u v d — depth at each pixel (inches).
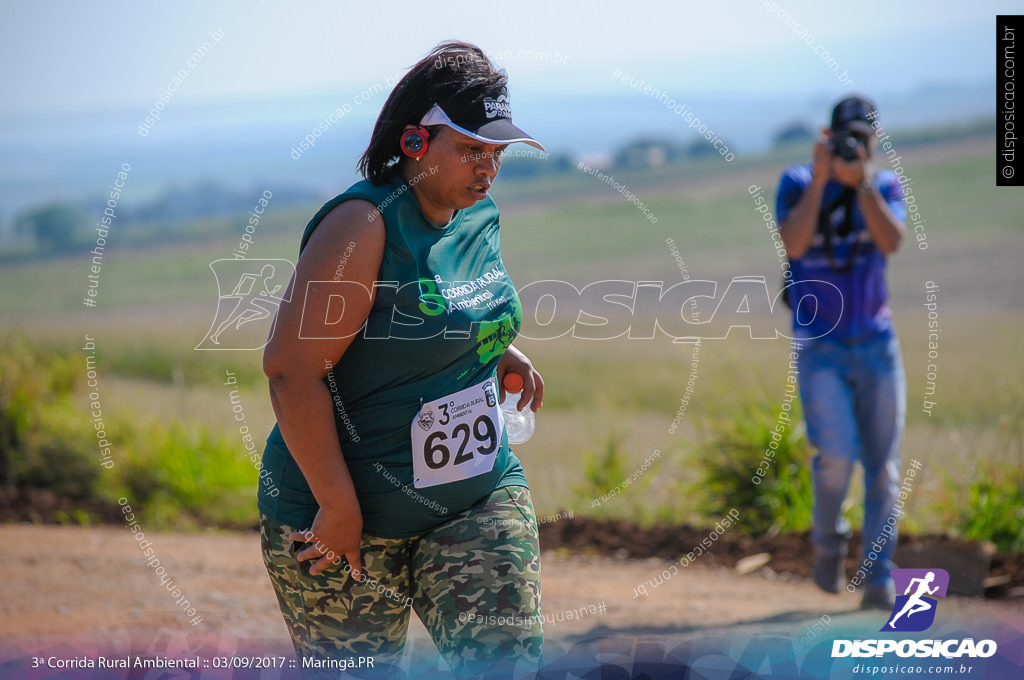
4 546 404.2
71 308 1971.0
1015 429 444.1
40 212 3447.3
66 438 511.5
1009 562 358.9
